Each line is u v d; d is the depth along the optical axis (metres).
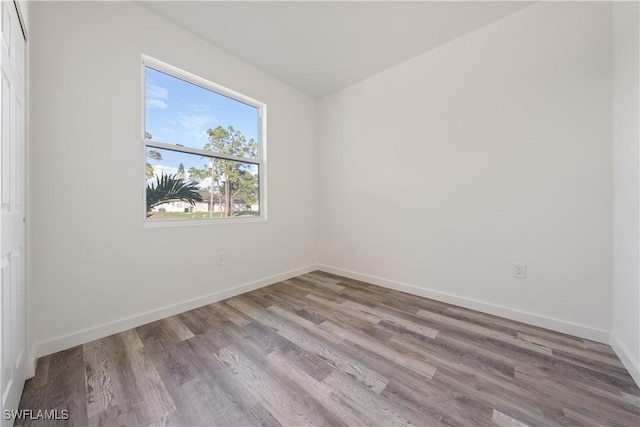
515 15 1.97
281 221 3.13
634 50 1.38
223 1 1.88
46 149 1.52
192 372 1.39
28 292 1.37
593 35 1.68
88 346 1.64
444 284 2.42
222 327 1.92
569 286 1.80
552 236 1.86
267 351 1.60
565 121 1.79
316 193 3.62
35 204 1.49
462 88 2.26
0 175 0.91
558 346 1.65
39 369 1.40
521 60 1.96
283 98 3.12
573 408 1.14
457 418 1.09
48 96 1.53
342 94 3.27
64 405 1.16
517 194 2.00
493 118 2.10
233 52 2.50
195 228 2.29
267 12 1.98
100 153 1.74
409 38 2.29
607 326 1.67
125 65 1.85
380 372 1.40
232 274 2.60
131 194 1.89
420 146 2.56
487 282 2.17
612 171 1.63
